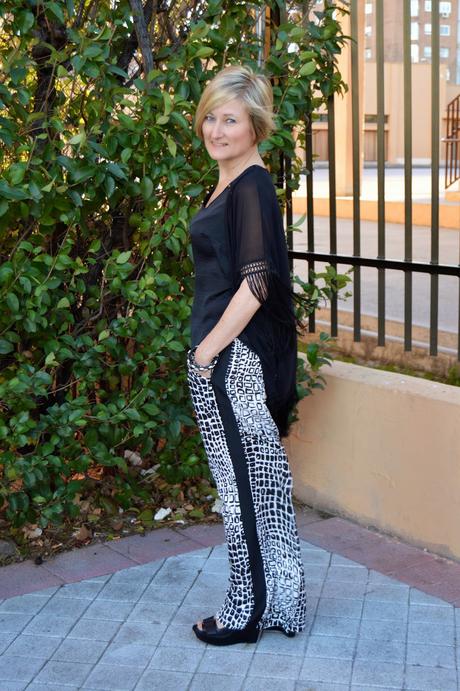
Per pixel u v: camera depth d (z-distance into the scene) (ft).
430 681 8.70
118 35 11.51
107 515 12.64
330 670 8.94
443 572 10.87
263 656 9.23
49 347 11.32
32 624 9.94
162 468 12.67
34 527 12.21
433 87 12.34
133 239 12.36
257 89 8.59
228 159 8.71
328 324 18.80
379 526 12.03
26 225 11.62
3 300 10.71
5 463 11.12
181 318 11.46
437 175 12.44
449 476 10.98
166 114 10.58
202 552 11.57
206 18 11.59
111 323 11.54
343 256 13.44
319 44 12.23
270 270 8.41
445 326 17.53
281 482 9.30
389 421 11.64
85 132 10.89
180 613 10.11
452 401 10.86
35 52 11.69
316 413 12.66
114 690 8.71
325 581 10.76
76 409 11.33
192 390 9.05
